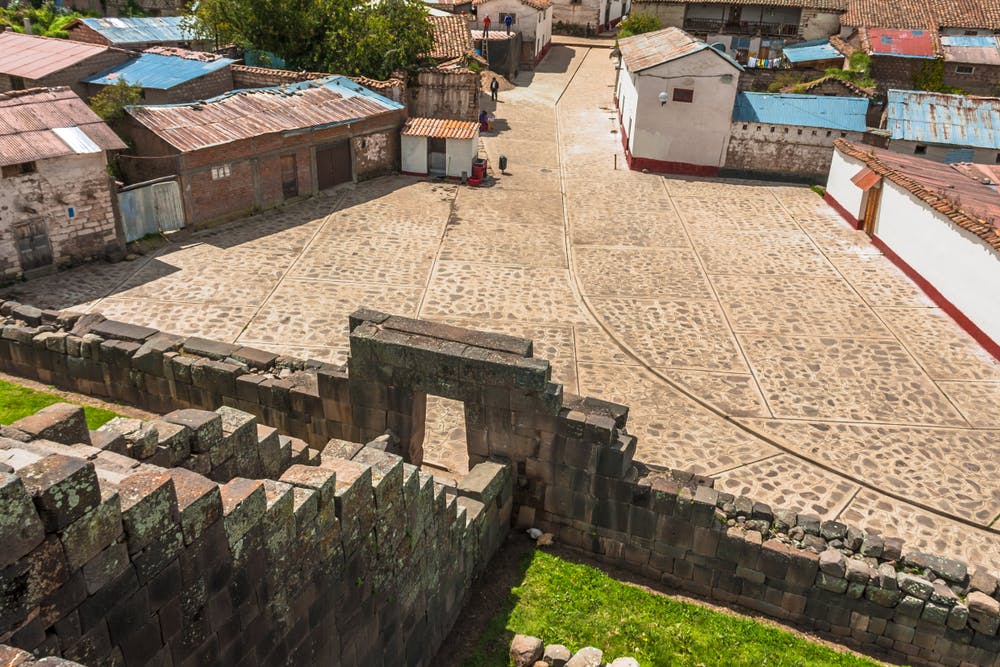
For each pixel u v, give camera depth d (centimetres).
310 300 2067
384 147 3186
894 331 2058
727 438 1577
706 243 2661
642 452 1517
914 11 4988
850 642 1114
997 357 1916
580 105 4478
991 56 4556
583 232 2714
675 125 3369
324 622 768
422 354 1181
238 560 633
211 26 3666
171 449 888
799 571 1100
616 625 1084
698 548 1160
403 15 3653
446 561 1027
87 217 2145
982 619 1023
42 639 488
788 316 2128
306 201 2858
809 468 1487
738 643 1069
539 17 5216
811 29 5188
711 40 5328
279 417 1386
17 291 1989
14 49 3253
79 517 495
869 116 3794
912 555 1095
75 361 1538
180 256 2300
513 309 2105
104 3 5016
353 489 760
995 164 3344
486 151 3600
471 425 1217
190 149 2373
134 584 545
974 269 2023
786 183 3425
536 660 988
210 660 630
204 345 1511
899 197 2497
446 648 1049
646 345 1944
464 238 2588
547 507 1242
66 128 2081
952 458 1529
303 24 3456
